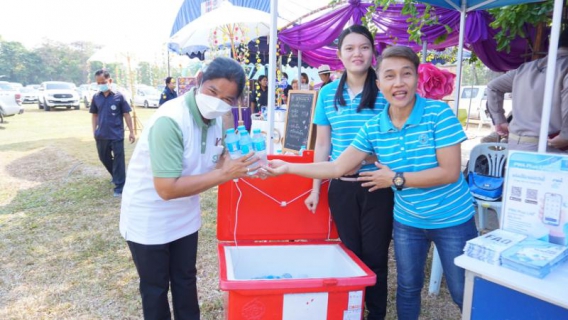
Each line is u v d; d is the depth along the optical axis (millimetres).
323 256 2166
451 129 1625
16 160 7484
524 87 2926
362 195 1991
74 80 73062
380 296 2180
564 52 2766
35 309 2633
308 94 3723
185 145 1683
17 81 67375
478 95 14883
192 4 7969
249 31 6367
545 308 1266
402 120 1716
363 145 1825
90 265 3271
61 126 12875
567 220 1528
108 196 5133
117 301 2738
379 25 5305
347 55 1907
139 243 1798
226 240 2131
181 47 7688
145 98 21609
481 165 3262
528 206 1638
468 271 1448
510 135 3113
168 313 1964
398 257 1951
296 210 2162
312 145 3553
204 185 1621
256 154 1690
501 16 4012
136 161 1769
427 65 2359
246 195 2096
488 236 1608
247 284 1625
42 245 3650
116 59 10164
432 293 2805
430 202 1747
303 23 6094
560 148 2824
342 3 5543
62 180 5953
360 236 2105
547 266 1347
